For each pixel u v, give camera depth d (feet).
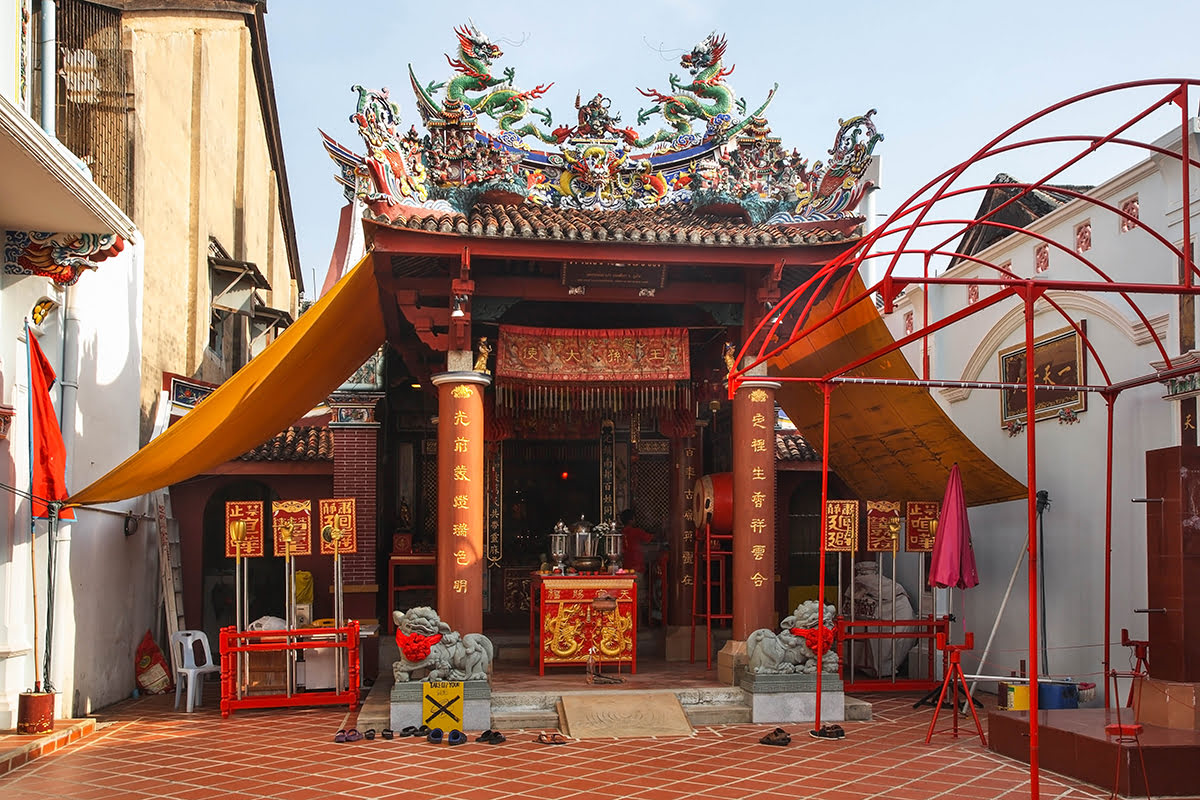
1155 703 29.60
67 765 29.50
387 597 52.65
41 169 27.07
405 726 33.91
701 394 48.26
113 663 41.37
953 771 28.73
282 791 26.45
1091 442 38.63
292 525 38.88
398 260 35.99
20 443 33.27
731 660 37.65
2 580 32.63
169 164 50.24
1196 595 29.32
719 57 39.34
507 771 28.55
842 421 45.80
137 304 43.96
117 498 35.14
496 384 40.14
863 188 37.04
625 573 41.45
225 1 57.06
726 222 38.65
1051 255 41.34
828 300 38.42
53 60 33.73
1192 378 32.91
